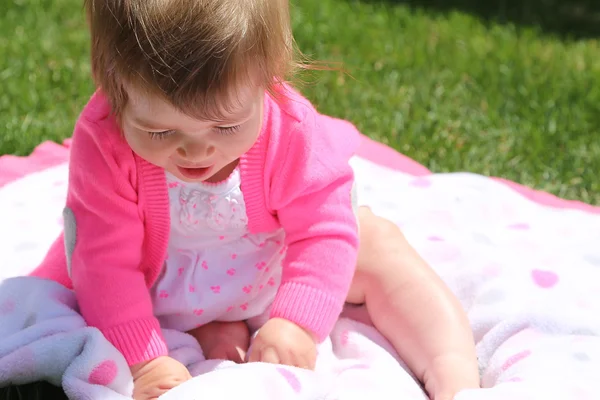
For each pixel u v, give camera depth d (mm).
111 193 1836
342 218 1927
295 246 1935
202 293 1966
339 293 1913
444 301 1979
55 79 3584
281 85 1771
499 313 2061
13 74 3598
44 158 2895
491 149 3195
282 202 1911
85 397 1707
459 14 4949
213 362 1914
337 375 1903
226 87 1548
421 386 1953
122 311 1844
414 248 2270
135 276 1886
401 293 2002
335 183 1929
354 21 4520
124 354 1820
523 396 1706
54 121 3234
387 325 2016
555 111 3486
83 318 1884
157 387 1782
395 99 3574
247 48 1564
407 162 2955
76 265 1896
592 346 1935
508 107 3551
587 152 3191
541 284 2184
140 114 1590
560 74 3951
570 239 2510
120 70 1563
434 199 2672
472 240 2424
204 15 1530
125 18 1543
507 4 5395
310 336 1883
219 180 1869
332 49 4137
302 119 1860
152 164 1823
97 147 1812
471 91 3717
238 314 2033
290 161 1870
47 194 2668
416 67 3949
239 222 1921
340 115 3428
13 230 2465
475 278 2180
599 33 5141
